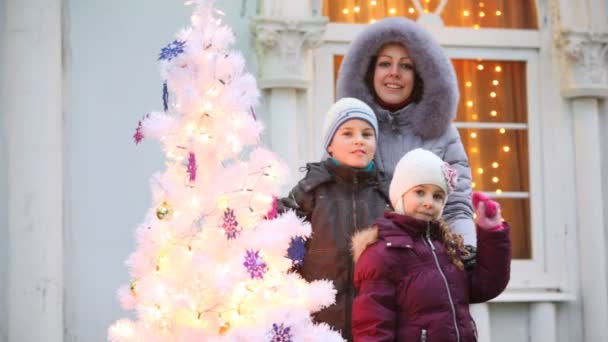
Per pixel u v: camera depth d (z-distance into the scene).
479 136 6.17
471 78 6.19
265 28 5.52
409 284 3.32
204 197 3.34
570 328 5.96
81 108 5.52
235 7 5.66
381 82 4.14
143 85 5.58
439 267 3.36
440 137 4.09
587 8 6.02
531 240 6.09
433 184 3.45
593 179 6.02
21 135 5.35
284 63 5.57
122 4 5.59
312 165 3.79
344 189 3.72
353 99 3.75
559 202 6.09
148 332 3.35
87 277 5.47
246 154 5.47
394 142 4.07
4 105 5.39
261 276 3.25
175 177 3.42
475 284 3.45
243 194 3.38
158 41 5.61
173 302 3.24
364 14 6.05
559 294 5.90
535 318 5.90
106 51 5.56
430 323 3.29
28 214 5.34
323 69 5.90
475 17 6.20
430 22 6.12
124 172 5.53
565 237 6.07
